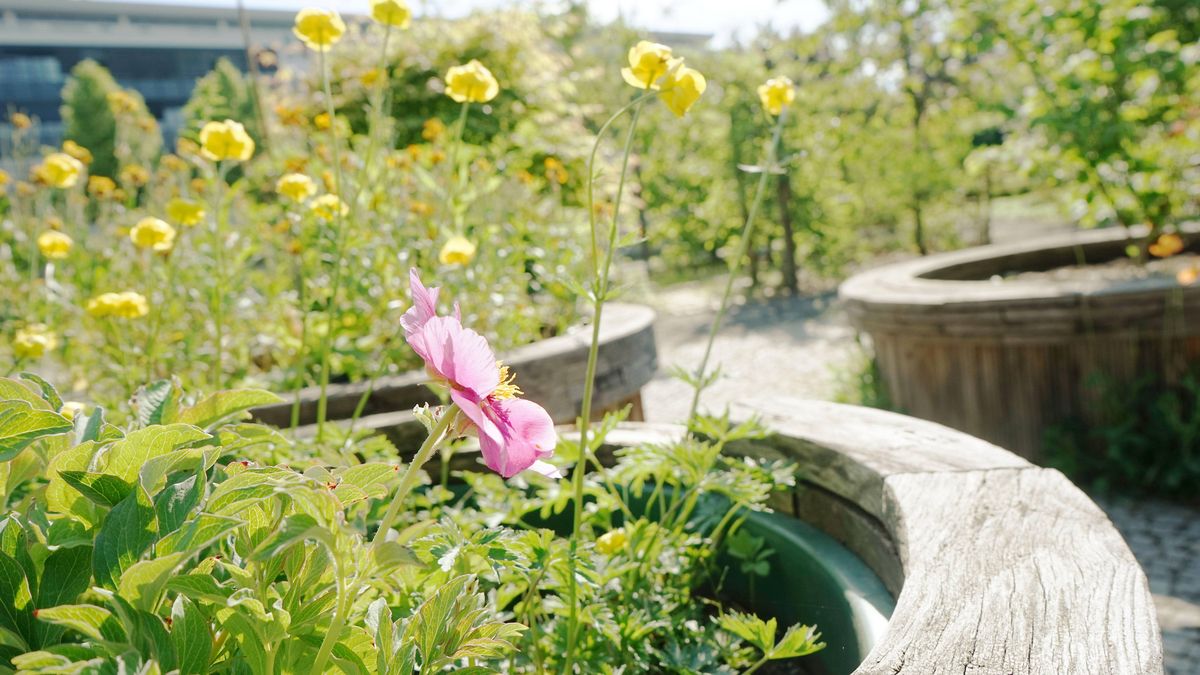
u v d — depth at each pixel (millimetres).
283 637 649
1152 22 5113
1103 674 818
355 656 684
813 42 12547
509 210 4105
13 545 683
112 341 2967
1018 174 5953
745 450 1757
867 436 1599
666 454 1460
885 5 12578
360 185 2184
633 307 3928
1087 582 1004
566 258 3752
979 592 996
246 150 1983
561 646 1226
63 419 698
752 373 7066
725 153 12453
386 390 2668
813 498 1604
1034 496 1274
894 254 14328
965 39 5750
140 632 599
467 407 665
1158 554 3277
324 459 1238
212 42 39438
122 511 666
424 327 682
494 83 1868
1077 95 5320
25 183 3939
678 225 13281
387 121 3895
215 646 693
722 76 12312
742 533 1603
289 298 3289
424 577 934
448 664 760
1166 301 3598
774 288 12664
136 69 38438
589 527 1470
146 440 720
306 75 6773
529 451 729
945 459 1446
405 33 6953
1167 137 5102
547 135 6586
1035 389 4020
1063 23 5332
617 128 12203
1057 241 5914
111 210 4027
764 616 1634
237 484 651
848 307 4750
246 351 3344
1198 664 2531
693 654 1236
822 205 12539
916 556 1105
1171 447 3754
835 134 12367
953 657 863
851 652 1316
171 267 2938
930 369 4340
